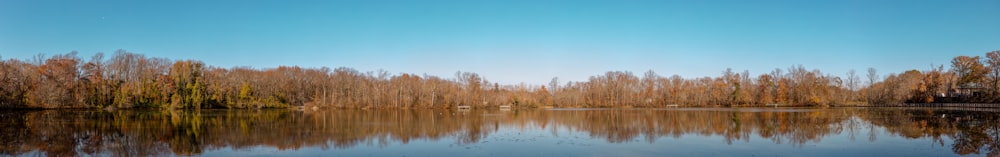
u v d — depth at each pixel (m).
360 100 93.25
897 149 21.97
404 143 24.81
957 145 22.98
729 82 111.06
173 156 21.22
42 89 65.69
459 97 97.44
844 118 44.06
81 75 71.88
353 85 103.12
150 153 22.08
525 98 109.81
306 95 103.12
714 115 53.69
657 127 33.81
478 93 101.62
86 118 46.22
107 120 43.19
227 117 50.06
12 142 25.84
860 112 59.22
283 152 21.97
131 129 33.34
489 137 27.59
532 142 25.03
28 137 28.20
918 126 33.28
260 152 22.00
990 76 76.25
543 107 102.44
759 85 107.06
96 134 29.89
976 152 21.00
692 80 116.69
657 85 117.06
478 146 23.64
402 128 33.78
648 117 49.59
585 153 21.50
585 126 35.50
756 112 62.88
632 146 23.41
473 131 31.30
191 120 43.81
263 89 94.69
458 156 20.86
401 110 78.50
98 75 73.19
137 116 50.81
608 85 117.25
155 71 83.19
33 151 22.73
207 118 47.69
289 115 55.84
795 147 22.83
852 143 24.03
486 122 41.25
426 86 98.19
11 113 55.03
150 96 76.00
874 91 101.19
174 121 42.22
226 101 84.31
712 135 27.81
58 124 37.88
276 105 88.25
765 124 36.41
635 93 116.56
